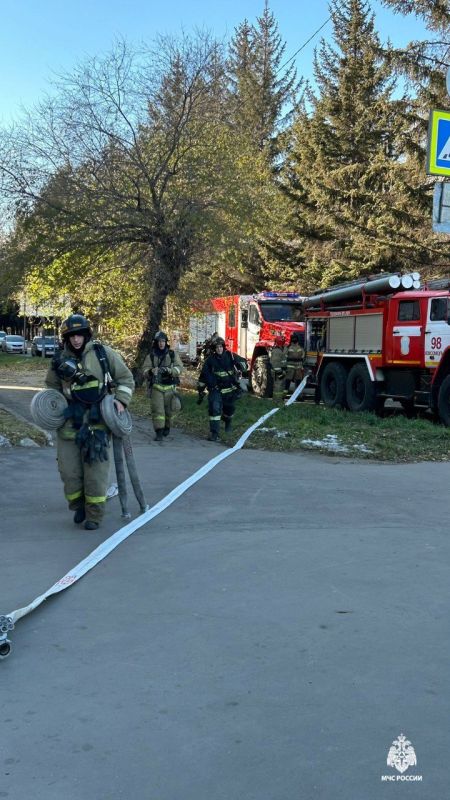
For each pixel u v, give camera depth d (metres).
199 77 17.50
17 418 11.98
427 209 26.89
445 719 3.28
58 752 3.00
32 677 3.64
